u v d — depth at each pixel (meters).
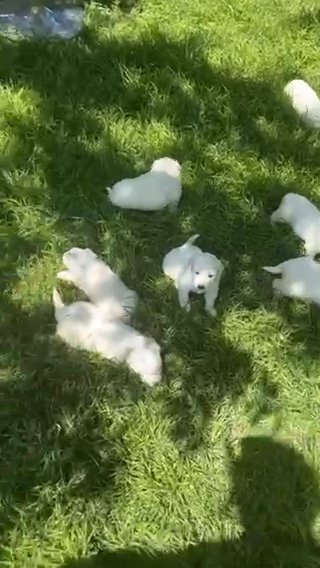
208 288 2.96
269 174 3.51
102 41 3.88
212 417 2.79
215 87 3.79
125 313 2.92
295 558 2.54
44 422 2.68
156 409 2.76
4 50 3.74
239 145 3.58
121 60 3.80
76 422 2.69
